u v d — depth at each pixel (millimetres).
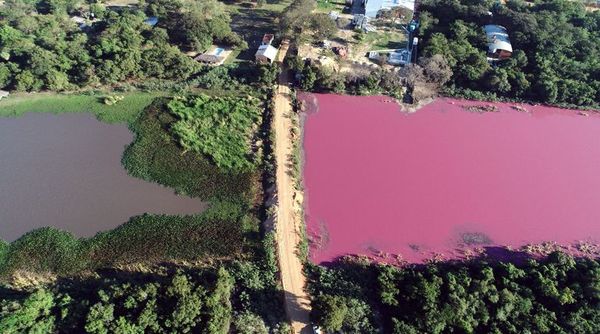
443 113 84125
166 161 71562
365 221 65188
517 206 68812
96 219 63125
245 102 81625
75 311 48875
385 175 71938
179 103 80312
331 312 48812
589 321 52031
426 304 51906
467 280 55375
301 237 61719
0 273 56656
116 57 82750
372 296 55531
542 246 63531
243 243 60875
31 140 74125
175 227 62438
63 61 82562
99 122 78062
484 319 51500
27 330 46531
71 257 58469
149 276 56375
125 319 47719
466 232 64812
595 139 81062
